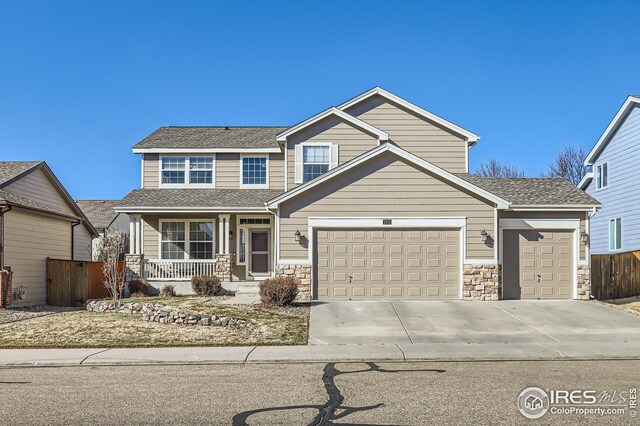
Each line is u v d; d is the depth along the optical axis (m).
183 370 9.91
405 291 18.08
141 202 22.58
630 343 12.42
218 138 25.53
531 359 10.88
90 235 29.52
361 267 18.14
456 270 18.08
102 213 40.28
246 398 7.80
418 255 18.14
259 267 23.70
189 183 24.59
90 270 20.09
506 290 18.52
